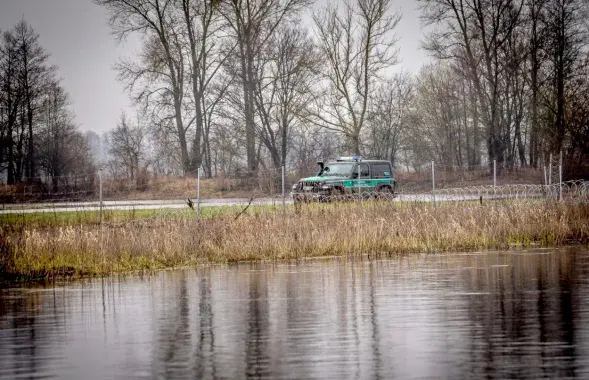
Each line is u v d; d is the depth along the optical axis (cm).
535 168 7269
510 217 3972
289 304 2333
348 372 1564
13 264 3025
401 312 2164
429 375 1530
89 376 1584
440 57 8450
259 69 8469
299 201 4022
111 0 8450
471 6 8344
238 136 8494
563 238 3834
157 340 1886
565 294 2395
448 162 11719
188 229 3525
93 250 3216
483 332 1888
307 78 8350
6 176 11156
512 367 1573
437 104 11806
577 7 7994
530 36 8462
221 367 1622
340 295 2478
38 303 2447
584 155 6581
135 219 4016
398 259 3397
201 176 8469
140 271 3164
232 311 2239
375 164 5725
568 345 1745
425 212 3881
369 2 8412
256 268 3194
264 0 8375
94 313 2259
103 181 7050
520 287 2547
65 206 4522
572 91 7625
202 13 8656
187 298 2483
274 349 1766
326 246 3556
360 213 3872
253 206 4134
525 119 9744
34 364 1683
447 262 3250
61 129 11406
